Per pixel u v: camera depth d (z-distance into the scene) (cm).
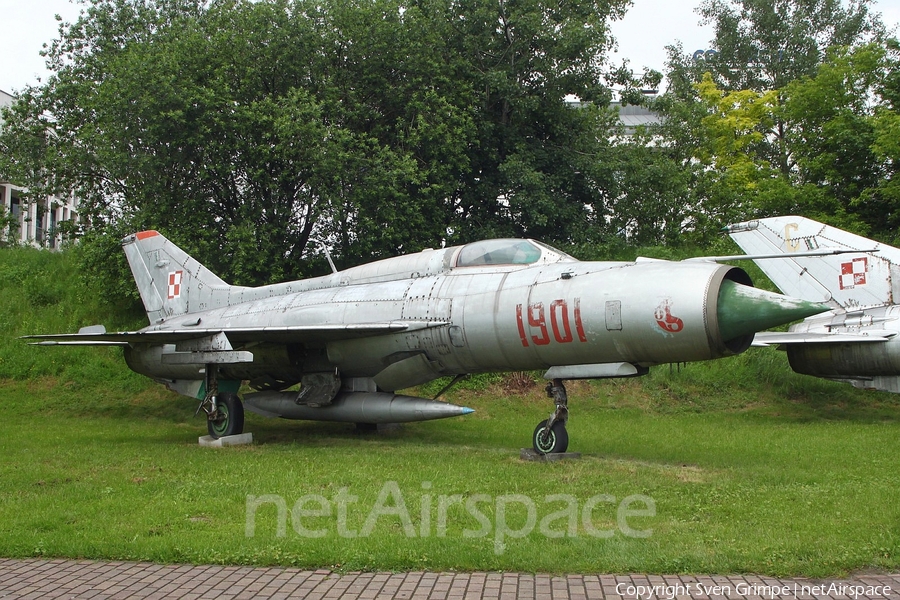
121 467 941
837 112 2905
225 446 1202
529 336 1022
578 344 981
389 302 1184
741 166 3177
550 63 2200
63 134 2084
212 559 531
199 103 1736
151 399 1794
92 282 1938
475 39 2220
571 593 462
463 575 502
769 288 2067
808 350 1617
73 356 1933
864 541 560
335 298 1263
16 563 538
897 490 764
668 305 904
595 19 2195
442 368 1173
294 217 1925
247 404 1406
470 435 1371
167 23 2264
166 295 1557
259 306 1368
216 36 1828
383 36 1959
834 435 1311
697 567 510
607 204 2570
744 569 506
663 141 3098
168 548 548
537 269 1071
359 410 1254
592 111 2470
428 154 2009
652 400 1805
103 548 552
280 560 527
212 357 1206
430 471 882
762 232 1750
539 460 1002
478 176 2325
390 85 2008
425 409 1185
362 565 516
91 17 2264
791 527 609
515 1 2225
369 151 1989
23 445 1173
